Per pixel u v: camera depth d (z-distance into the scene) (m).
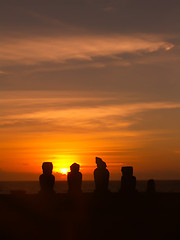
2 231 21.30
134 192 27.16
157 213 22.92
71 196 26.00
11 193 25.97
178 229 20.81
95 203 24.97
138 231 20.77
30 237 20.62
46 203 24.81
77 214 23.14
